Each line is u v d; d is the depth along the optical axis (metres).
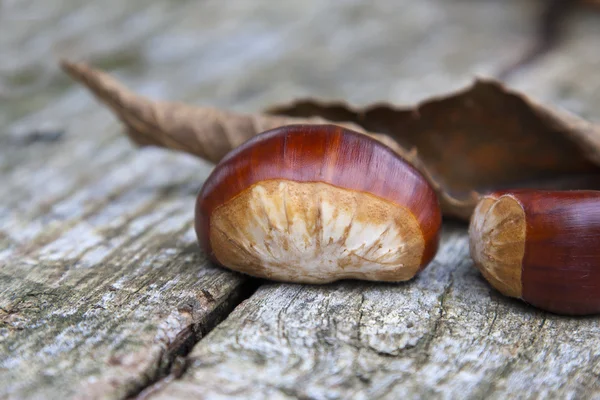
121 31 0.38
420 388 0.17
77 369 0.17
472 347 0.18
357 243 0.18
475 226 0.19
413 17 0.42
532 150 0.21
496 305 0.19
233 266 0.19
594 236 0.18
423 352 0.17
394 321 0.18
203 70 0.33
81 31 0.37
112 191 0.23
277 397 0.17
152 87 0.31
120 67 0.33
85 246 0.20
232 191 0.18
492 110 0.21
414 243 0.19
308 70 0.33
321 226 0.18
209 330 0.18
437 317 0.18
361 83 0.31
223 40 0.37
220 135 0.21
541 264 0.18
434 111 0.21
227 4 0.43
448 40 0.38
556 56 0.35
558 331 0.18
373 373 0.17
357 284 0.19
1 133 0.26
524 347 0.18
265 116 0.21
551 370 0.17
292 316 0.18
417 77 0.32
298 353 0.17
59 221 0.21
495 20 0.42
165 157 0.25
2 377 0.17
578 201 0.18
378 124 0.22
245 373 0.17
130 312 0.18
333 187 0.18
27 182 0.23
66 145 0.26
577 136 0.20
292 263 0.19
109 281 0.19
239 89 0.31
